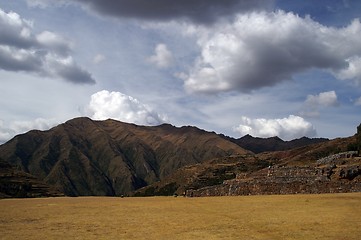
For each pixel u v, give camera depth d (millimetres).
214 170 147375
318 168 66312
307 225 30266
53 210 46219
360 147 94188
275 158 162750
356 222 30844
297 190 61688
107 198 73438
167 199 63469
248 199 53750
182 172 165875
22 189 128750
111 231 29953
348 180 60812
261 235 27062
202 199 58781
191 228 30641
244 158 168750
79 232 29656
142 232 29297
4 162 151500
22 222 35469
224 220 34562
